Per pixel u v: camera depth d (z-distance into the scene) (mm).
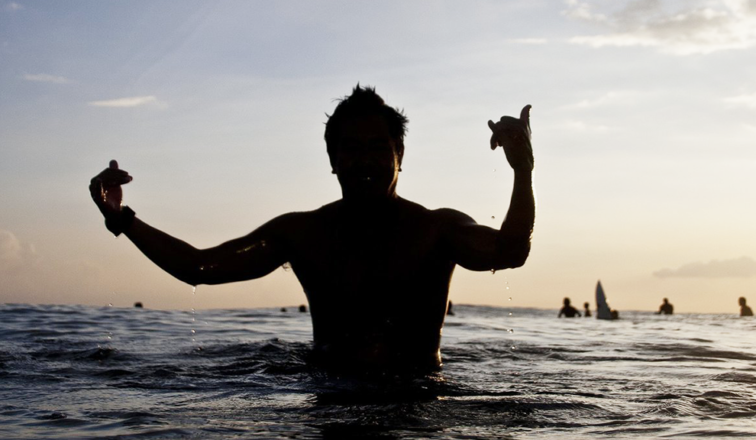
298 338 6211
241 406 2580
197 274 3066
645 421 2367
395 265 3160
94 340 5684
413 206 3281
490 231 3002
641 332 9148
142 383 3250
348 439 2043
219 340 5754
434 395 2777
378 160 3096
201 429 2180
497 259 2887
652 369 4094
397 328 3191
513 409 2518
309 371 3273
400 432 2129
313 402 2637
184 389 3049
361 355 3176
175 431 2156
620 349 5613
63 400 2791
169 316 10523
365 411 2447
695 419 2412
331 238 3238
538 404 2617
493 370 3838
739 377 3676
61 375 3549
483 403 2615
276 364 3725
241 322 9141
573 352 5188
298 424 2244
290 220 3328
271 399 2721
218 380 3309
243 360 4105
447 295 3289
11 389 3100
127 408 2580
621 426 2283
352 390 2867
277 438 2045
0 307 11445
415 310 3189
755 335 8383
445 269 3229
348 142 3117
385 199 3166
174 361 4145
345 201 3205
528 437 2096
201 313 12742
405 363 3197
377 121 3125
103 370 3723
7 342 5398
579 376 3652
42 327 7219
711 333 9055
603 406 2635
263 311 15523
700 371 3990
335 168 3266
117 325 7883
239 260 3168
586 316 26922
